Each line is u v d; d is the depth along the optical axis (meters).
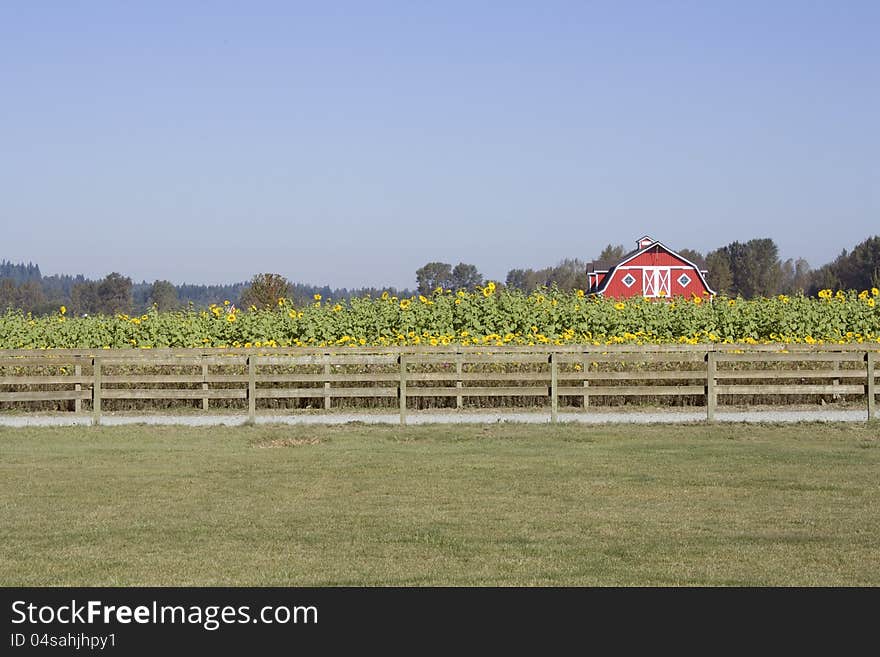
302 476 25.89
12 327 49.62
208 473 26.39
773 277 195.38
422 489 24.00
